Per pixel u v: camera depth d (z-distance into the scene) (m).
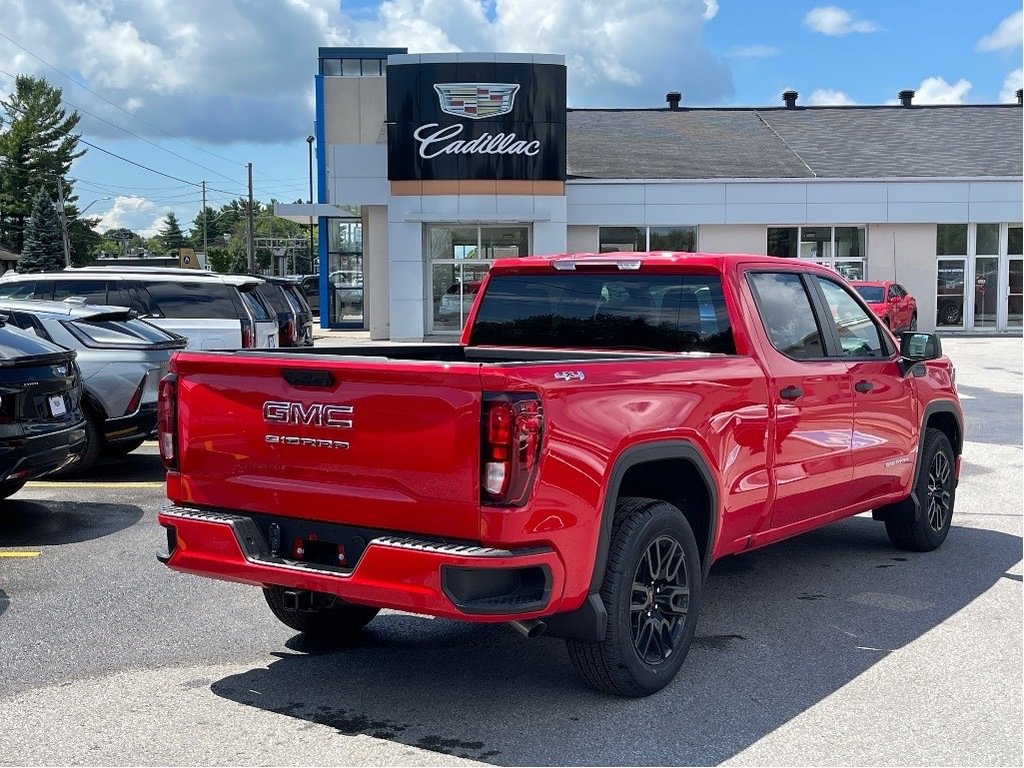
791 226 32.00
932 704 4.71
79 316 10.34
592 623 4.41
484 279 6.52
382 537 4.21
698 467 4.96
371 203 29.98
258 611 6.12
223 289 13.20
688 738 4.34
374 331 32.84
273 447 4.53
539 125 29.45
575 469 4.22
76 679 5.04
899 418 6.89
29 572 6.91
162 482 10.15
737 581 6.77
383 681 5.02
